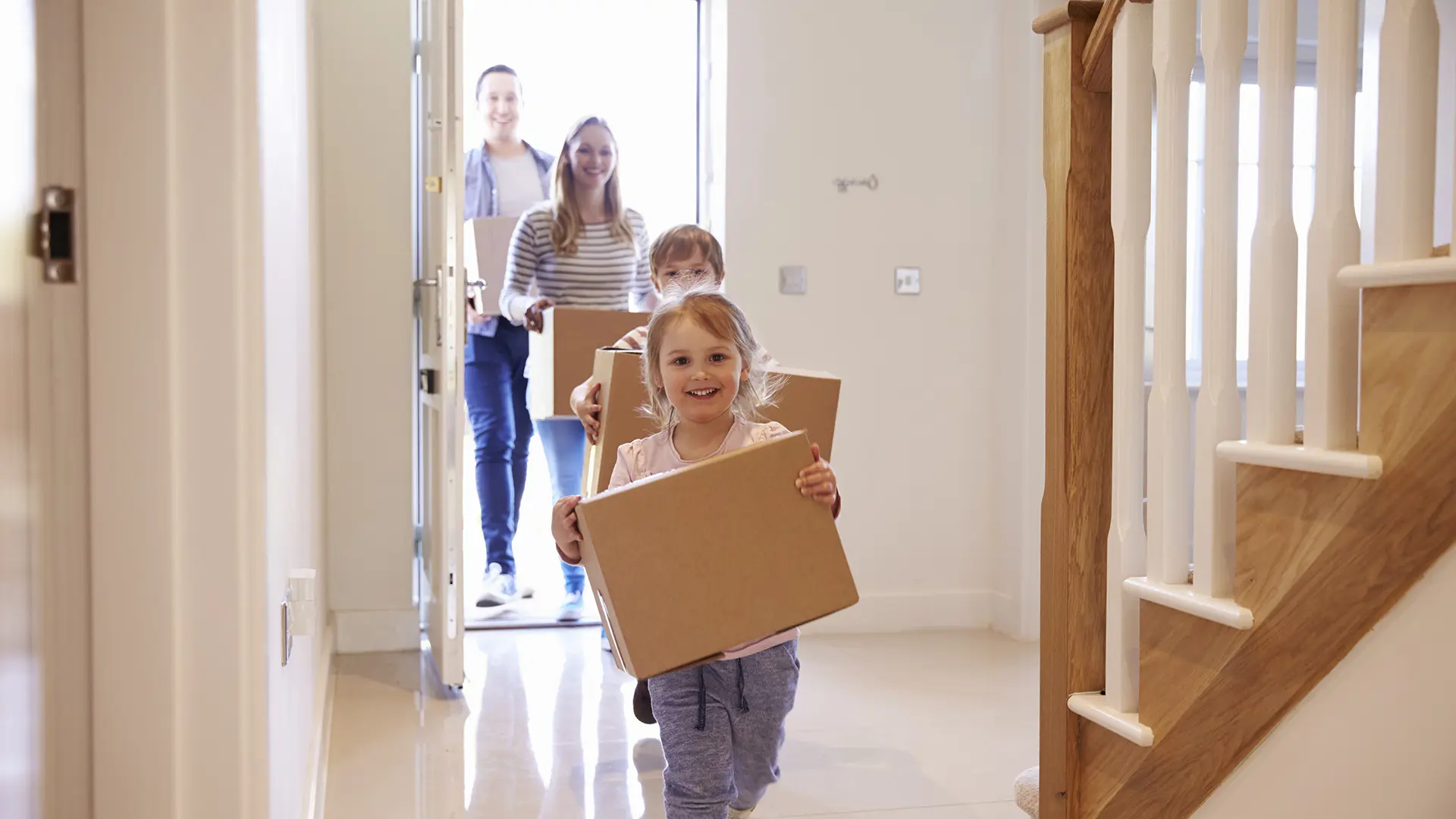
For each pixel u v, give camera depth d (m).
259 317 1.22
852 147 3.73
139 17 1.14
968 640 3.66
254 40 1.21
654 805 2.27
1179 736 1.49
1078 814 1.70
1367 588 1.26
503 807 2.25
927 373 3.81
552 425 3.54
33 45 1.02
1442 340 1.18
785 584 1.46
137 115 1.15
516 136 4.19
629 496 1.42
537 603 4.13
